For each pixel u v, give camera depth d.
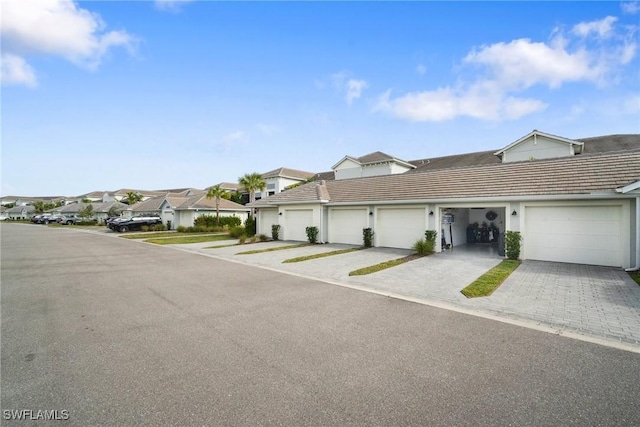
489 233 17.02
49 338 4.77
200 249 17.02
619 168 10.26
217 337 4.77
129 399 3.11
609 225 10.16
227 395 3.18
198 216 33.38
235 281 8.87
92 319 5.66
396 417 2.81
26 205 86.94
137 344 4.52
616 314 5.65
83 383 3.43
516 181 12.20
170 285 8.43
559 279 8.44
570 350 4.23
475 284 7.88
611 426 2.69
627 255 9.75
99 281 9.01
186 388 3.31
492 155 26.30
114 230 34.03
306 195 19.11
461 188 13.34
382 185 16.84
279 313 5.94
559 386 3.32
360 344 4.46
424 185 14.92
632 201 9.69
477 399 3.09
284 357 4.06
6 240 23.17
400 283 8.27
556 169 11.78
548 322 5.31
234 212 36.12
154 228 34.69
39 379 3.52
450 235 15.15
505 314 5.75
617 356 4.04
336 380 3.47
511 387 3.30
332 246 16.61
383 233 15.89
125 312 6.07
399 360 3.95
